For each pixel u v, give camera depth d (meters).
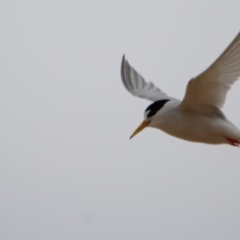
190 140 12.51
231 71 11.36
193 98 11.85
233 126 12.14
